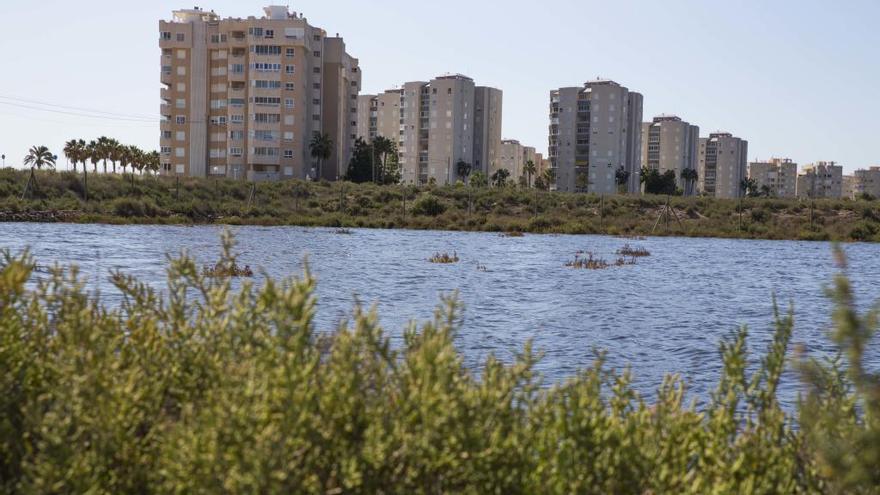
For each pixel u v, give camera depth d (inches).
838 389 164.9
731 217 3481.8
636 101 6830.7
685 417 167.0
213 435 125.1
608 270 1432.1
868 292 1146.0
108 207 2871.6
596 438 145.3
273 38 4985.2
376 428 132.5
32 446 150.9
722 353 187.9
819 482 152.1
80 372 151.8
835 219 3427.7
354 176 5310.0
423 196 3627.0
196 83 5098.4
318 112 5374.0
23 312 201.0
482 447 134.9
